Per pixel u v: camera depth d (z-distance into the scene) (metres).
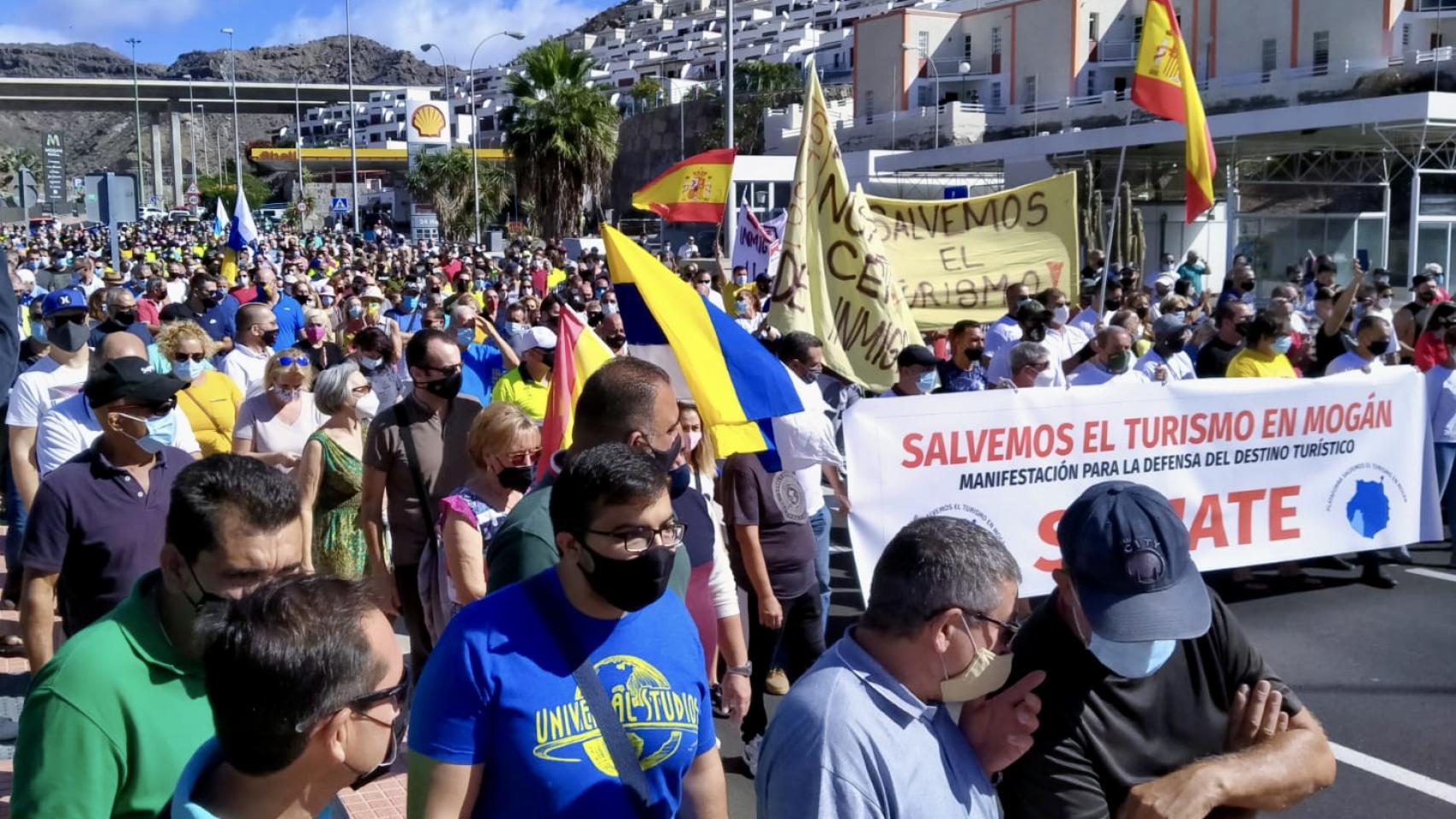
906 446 6.41
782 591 5.50
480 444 4.20
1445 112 23.27
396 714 2.15
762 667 5.47
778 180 39.47
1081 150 30.47
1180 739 2.82
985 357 9.03
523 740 2.59
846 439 6.33
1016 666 2.75
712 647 4.34
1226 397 7.09
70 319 6.34
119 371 3.89
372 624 2.11
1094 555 2.61
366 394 5.68
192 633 2.54
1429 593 8.07
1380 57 46.25
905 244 11.67
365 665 2.05
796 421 5.38
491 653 2.61
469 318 10.68
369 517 5.19
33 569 3.86
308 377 6.51
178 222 86.88
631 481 2.60
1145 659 2.65
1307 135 26.62
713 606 4.32
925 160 36.41
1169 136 27.95
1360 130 25.52
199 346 6.78
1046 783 2.71
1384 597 7.97
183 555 2.54
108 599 3.93
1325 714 6.10
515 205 67.81
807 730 2.39
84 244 47.38
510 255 37.31
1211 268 34.50
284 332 13.22
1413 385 7.72
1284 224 29.69
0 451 7.74
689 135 65.75
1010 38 60.84
